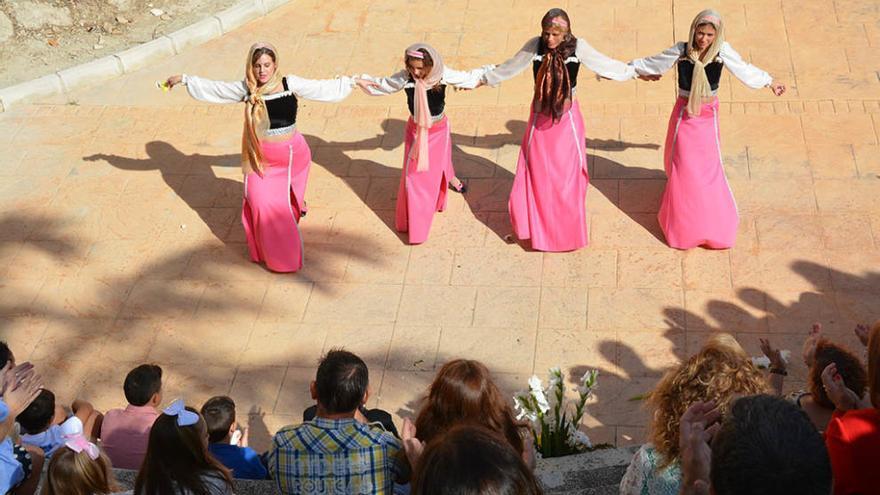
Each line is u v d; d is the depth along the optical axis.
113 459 6.09
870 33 10.83
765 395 2.49
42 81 11.12
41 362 8.12
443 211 9.19
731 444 2.41
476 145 9.98
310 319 8.28
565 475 5.81
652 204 9.07
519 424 4.75
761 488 2.33
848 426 4.02
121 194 9.75
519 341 7.91
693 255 8.48
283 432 4.39
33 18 12.02
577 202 8.40
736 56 7.93
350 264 8.76
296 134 8.41
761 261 8.35
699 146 8.18
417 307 8.30
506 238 8.86
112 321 8.43
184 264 8.92
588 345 7.81
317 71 11.19
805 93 10.13
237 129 10.52
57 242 9.25
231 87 8.14
